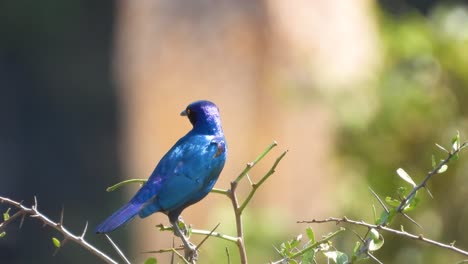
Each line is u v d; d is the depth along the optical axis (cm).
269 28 1556
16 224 2548
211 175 764
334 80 1245
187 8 1611
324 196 1445
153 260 626
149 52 1644
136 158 1883
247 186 1514
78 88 2583
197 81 1614
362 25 1509
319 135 1441
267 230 1116
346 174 1184
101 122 2583
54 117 2608
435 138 1159
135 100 1706
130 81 1741
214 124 789
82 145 2603
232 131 1559
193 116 795
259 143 1541
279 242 1128
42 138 2595
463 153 1130
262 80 1570
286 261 613
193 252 668
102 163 2606
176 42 1627
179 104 1641
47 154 2606
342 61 1450
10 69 2569
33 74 2573
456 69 1184
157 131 1673
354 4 1527
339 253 607
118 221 719
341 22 1514
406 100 1178
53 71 2569
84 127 2603
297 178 1485
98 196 2602
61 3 2517
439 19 1226
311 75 1265
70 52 2562
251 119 1553
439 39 1207
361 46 1470
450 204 1127
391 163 1166
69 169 2606
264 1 1569
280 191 1492
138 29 1655
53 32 2539
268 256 1106
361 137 1185
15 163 2612
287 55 1545
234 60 1585
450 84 1182
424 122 1166
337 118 1207
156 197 740
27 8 2505
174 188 744
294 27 1540
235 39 1582
